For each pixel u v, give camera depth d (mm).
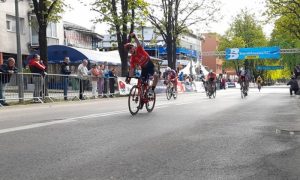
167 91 20188
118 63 32406
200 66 45719
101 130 7438
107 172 4352
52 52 29172
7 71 14656
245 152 5492
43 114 10969
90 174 4266
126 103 16188
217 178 4145
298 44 60312
